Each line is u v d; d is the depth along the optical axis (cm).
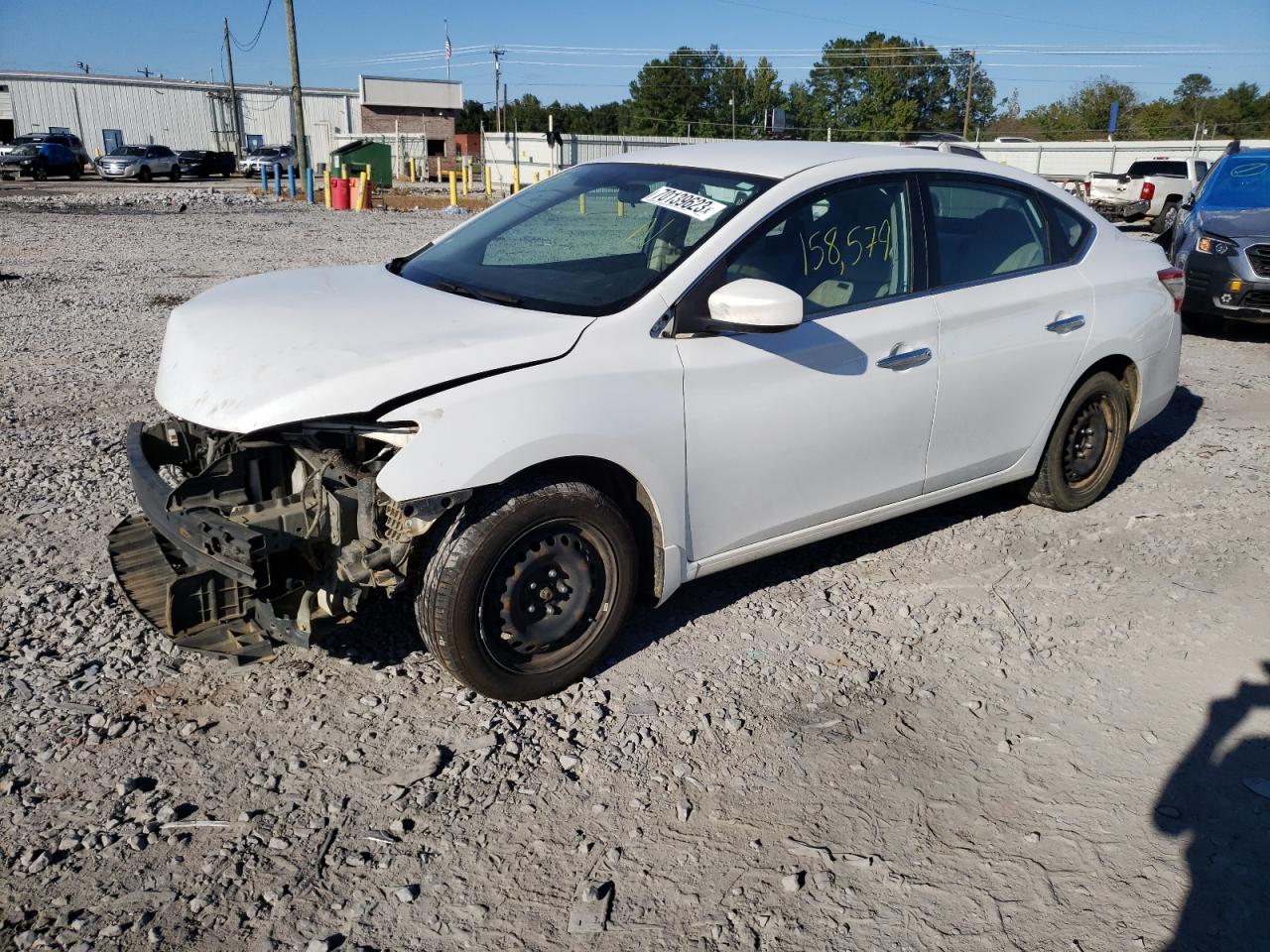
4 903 243
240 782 291
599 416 321
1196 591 433
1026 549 475
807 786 301
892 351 397
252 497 324
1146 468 592
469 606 312
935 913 254
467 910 249
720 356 350
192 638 310
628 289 349
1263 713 345
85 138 5647
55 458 553
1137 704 349
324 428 299
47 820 272
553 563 329
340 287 386
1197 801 299
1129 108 8481
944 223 426
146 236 1728
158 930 238
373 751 308
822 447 384
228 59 5781
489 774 299
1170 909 258
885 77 8262
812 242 380
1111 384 504
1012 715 341
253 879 255
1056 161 4084
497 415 304
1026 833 284
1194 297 987
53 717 317
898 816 289
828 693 350
